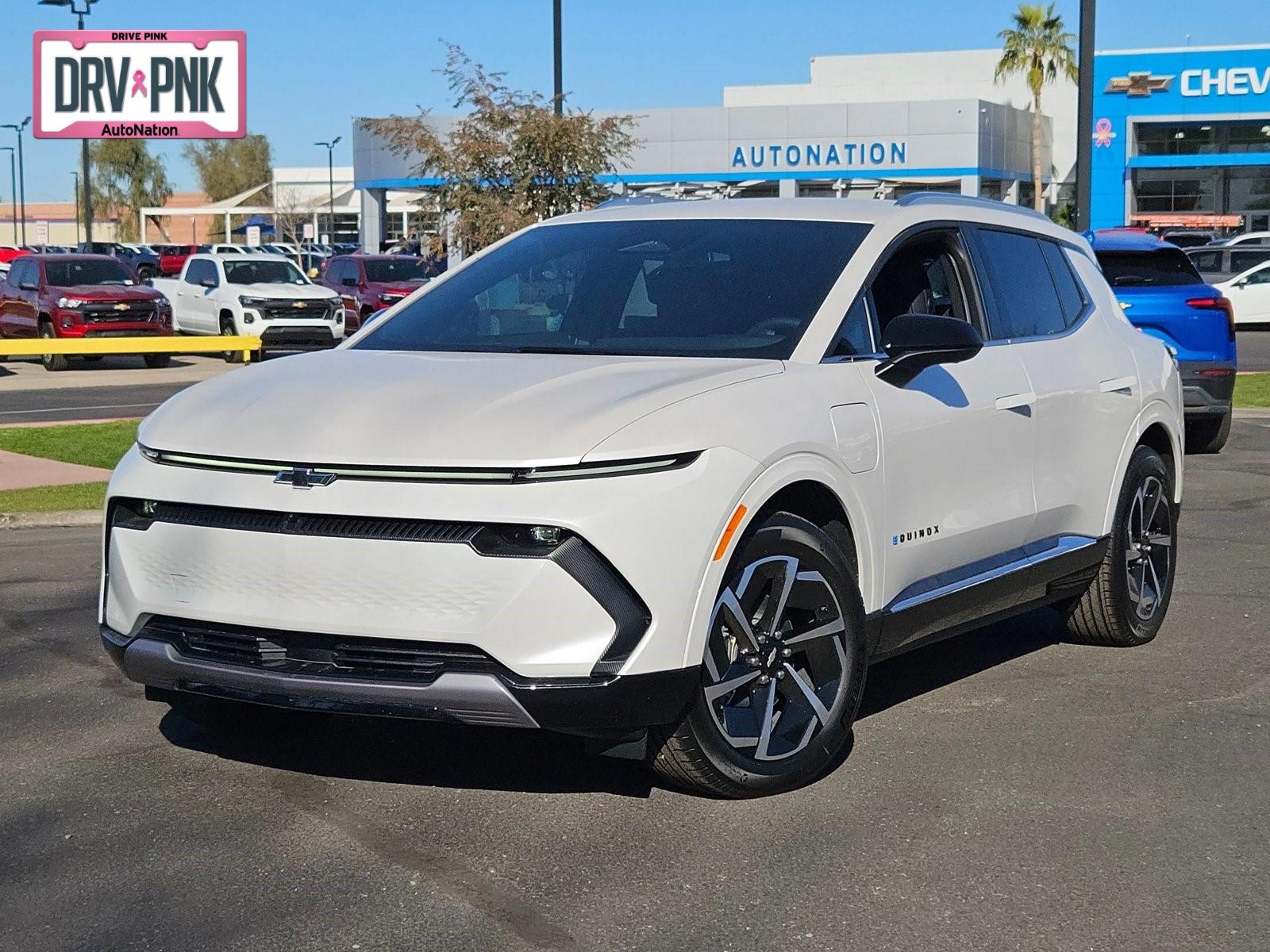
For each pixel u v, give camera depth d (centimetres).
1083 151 1719
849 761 488
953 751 499
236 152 11856
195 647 427
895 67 7094
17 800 454
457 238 1950
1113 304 660
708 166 5194
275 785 466
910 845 415
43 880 392
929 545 503
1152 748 504
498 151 1920
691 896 380
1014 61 5953
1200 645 650
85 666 617
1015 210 614
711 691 421
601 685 391
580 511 390
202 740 512
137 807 447
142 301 2514
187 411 455
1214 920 367
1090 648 648
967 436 518
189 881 390
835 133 5091
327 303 2733
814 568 446
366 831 425
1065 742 511
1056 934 359
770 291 501
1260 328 3328
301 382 460
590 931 359
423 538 395
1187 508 1019
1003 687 582
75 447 1381
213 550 417
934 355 483
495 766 480
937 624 520
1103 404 606
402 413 419
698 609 406
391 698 399
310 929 361
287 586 406
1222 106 5438
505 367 461
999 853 410
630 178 5241
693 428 412
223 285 2758
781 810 441
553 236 575
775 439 429
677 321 498
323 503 401
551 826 429
